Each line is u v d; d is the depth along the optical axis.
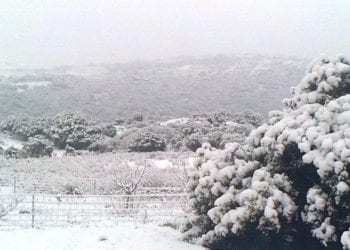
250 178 10.14
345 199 8.64
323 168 8.68
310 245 9.80
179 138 48.28
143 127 53.72
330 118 9.32
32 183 20.59
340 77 10.39
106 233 11.88
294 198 9.70
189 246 10.71
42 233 12.01
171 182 20.89
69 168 27.02
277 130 9.82
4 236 11.66
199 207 10.93
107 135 52.62
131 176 18.58
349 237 8.06
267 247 9.99
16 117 57.00
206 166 10.77
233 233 9.88
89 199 17.72
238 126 51.16
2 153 41.56
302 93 10.88
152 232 12.02
